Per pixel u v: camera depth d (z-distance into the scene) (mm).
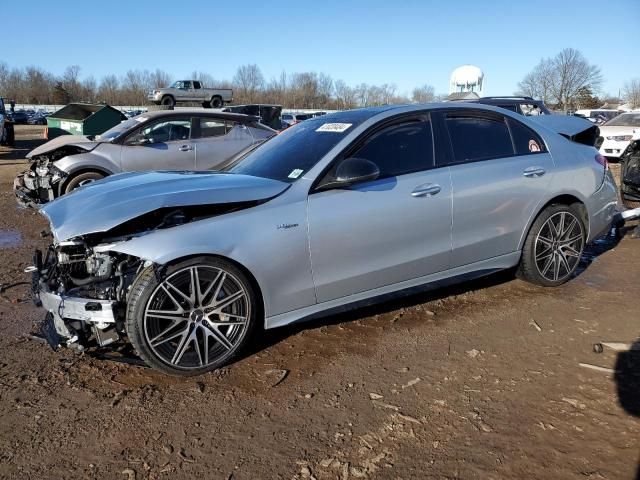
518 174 4129
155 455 2484
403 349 3465
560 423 2637
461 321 3869
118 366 3332
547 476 2277
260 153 4133
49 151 7957
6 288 4738
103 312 2957
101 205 3119
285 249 3250
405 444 2521
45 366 3328
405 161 3754
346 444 2533
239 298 3199
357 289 3574
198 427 2691
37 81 87625
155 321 3010
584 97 49312
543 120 5082
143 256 2912
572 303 4164
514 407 2787
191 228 3043
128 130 8188
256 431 2650
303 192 3363
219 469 2387
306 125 4223
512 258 4242
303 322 3701
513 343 3510
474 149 4066
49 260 3486
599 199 4602
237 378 3166
